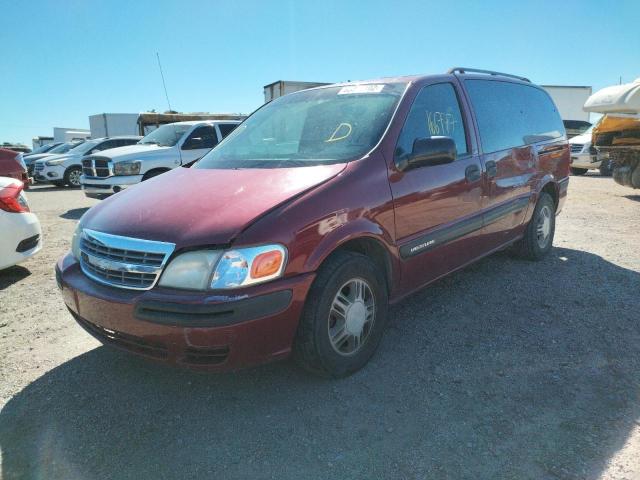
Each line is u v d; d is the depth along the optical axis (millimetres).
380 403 2770
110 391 2961
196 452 2412
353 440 2469
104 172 9516
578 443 2400
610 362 3172
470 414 2652
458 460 2309
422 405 2742
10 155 7723
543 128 5293
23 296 4668
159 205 2850
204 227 2529
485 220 4125
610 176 15273
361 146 3230
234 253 2434
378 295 3121
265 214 2584
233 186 2941
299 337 2744
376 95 3641
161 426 2621
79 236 3047
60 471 2311
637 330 3633
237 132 4191
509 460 2299
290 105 4070
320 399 2818
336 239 2762
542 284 4602
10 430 2627
